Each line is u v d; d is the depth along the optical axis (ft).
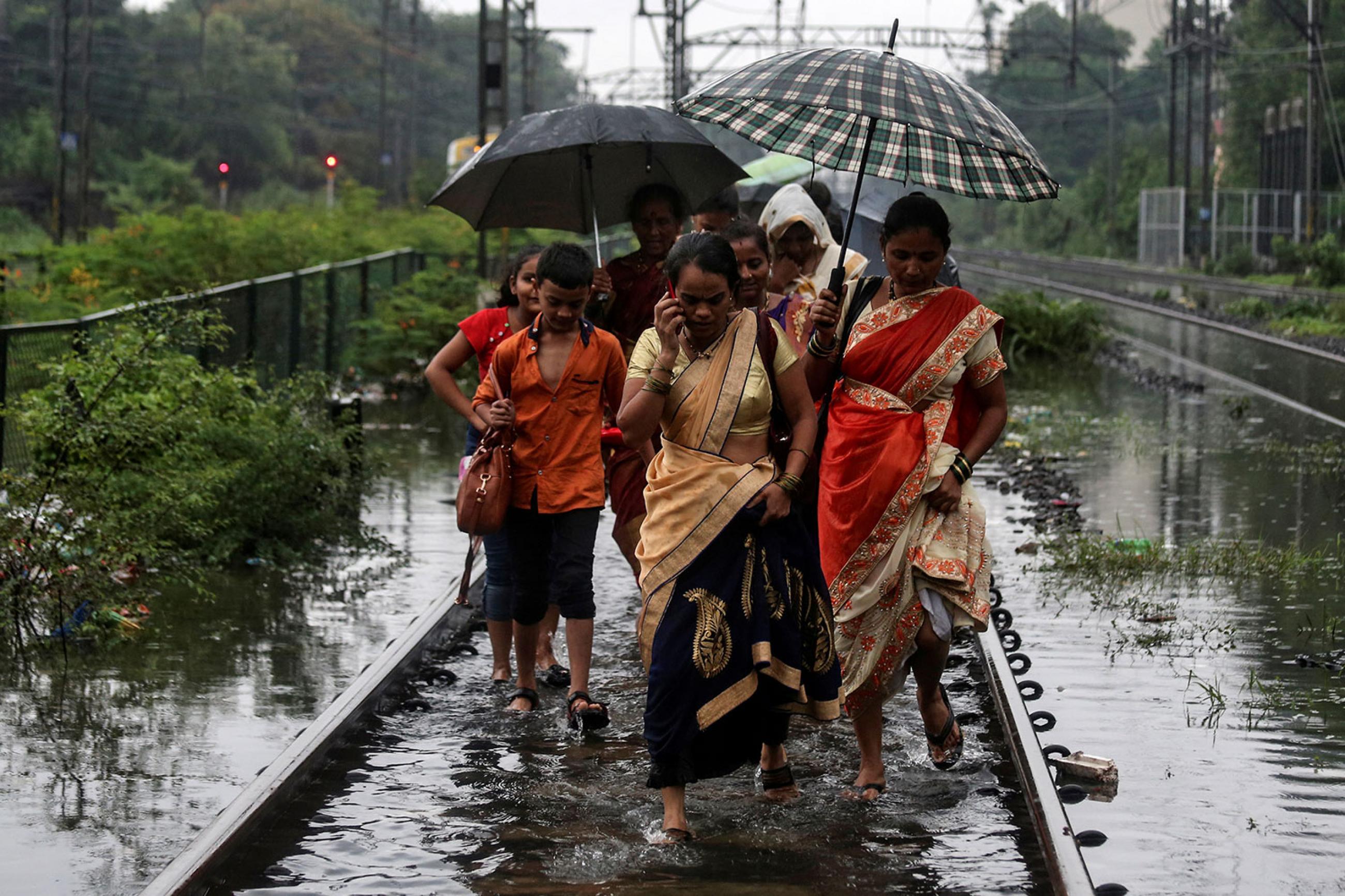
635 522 21.06
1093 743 18.45
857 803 16.90
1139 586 27.43
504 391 20.36
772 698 16.01
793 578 16.14
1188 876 14.42
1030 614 25.41
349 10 359.66
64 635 23.06
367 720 19.93
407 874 14.82
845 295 17.62
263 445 30.66
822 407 17.52
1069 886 13.66
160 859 14.99
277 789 16.40
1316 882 14.26
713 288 15.66
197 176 252.01
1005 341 81.35
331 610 26.04
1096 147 330.95
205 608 26.05
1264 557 29.09
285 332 54.70
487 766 18.30
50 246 78.64
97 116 234.58
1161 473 41.24
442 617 24.93
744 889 14.40
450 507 37.01
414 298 67.41
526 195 25.13
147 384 31.86
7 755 18.11
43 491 24.18
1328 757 17.93
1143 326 103.09
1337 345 82.48
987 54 207.51
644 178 25.04
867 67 16.12
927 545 16.87
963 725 19.93
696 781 15.97
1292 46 225.56
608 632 25.14
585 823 16.33
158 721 19.56
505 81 102.53
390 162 297.74
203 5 281.95
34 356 34.68
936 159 18.65
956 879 14.69
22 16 231.30
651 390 15.92
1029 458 43.37
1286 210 197.57
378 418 55.16
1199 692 20.67
